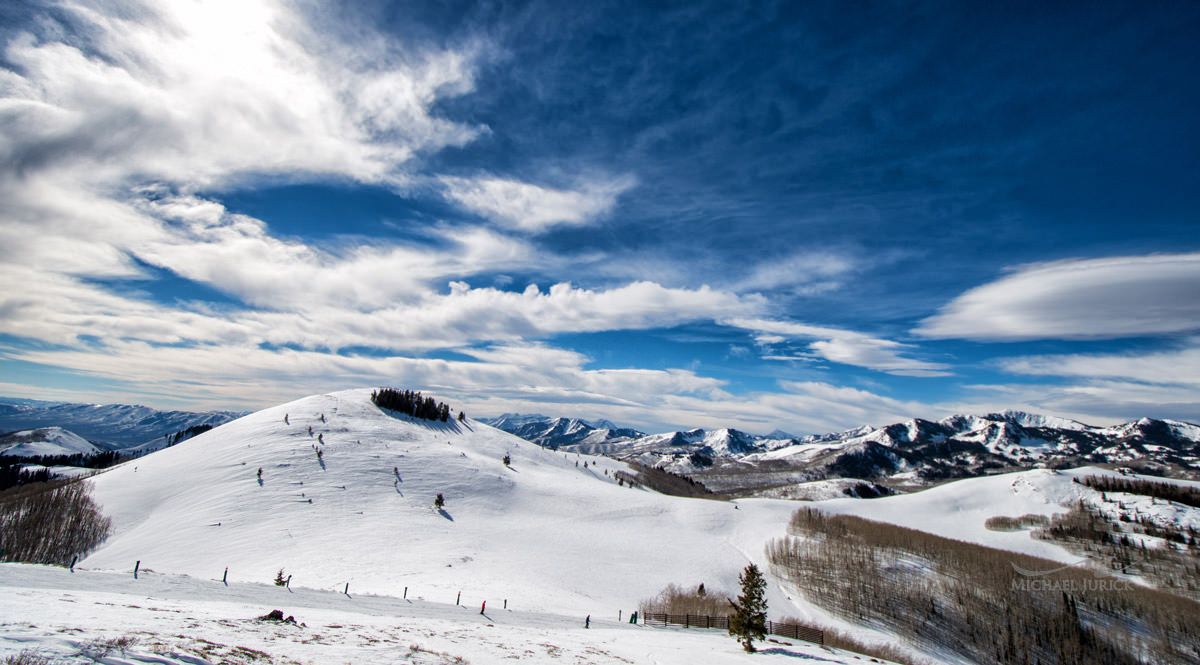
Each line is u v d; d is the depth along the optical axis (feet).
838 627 262.67
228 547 280.92
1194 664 284.61
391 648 73.05
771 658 142.92
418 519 353.51
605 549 352.69
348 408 633.61
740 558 370.94
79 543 299.99
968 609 308.81
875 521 522.88
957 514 643.86
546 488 495.00
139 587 112.16
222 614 84.89
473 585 222.28
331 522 327.26
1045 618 309.22
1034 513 638.53
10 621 55.77
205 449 454.81
